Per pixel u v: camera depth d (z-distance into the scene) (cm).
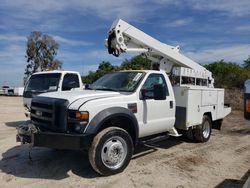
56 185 484
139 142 656
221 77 2373
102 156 517
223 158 679
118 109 548
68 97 532
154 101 643
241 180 526
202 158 673
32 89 1024
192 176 543
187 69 921
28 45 6431
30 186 479
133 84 626
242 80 2288
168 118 688
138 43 798
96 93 575
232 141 887
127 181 507
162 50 837
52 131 527
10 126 1120
